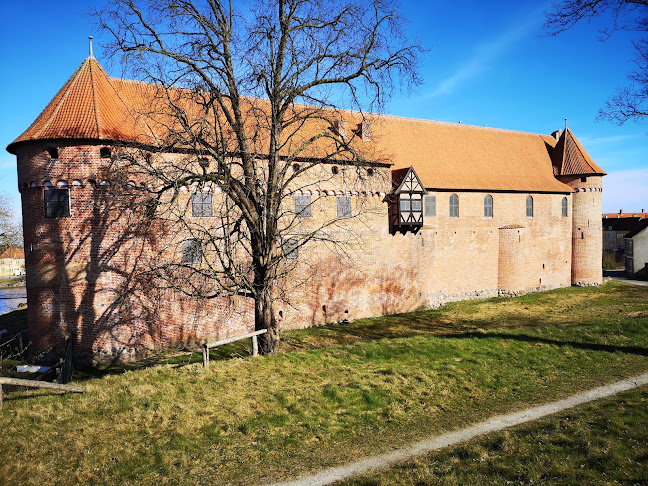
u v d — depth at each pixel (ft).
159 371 46.57
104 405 38.58
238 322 74.84
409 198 93.45
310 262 83.41
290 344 72.08
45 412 37.24
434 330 82.02
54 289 64.34
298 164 80.07
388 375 46.88
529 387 44.55
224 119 71.36
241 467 31.12
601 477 27.86
